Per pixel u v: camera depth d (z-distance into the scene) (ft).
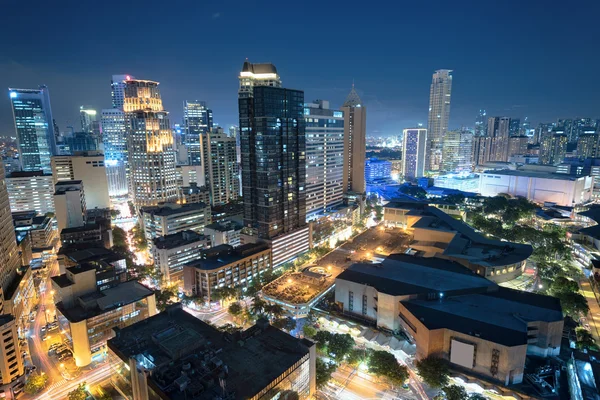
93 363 518.37
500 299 523.70
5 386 451.12
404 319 508.94
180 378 333.01
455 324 453.58
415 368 478.59
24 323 635.66
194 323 455.63
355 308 583.99
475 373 431.84
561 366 444.14
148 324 453.58
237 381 342.85
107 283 588.91
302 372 386.93
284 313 598.34
